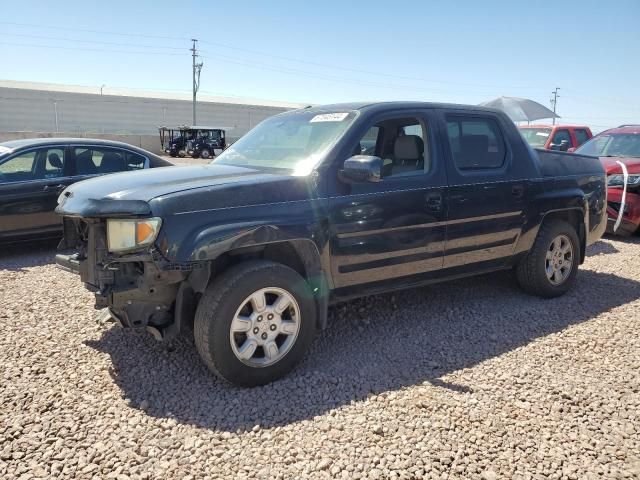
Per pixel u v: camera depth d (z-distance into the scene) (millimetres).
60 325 4305
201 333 3193
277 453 2666
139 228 3074
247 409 3080
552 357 3803
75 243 3910
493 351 3916
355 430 2861
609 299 5137
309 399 3205
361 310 4738
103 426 2879
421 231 4090
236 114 68688
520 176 4715
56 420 2924
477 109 4645
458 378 3475
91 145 7656
